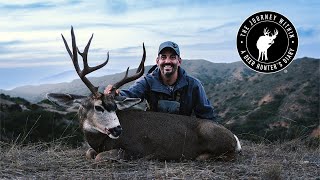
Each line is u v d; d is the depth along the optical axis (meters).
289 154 3.37
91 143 2.98
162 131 3.02
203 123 3.10
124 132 2.97
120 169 2.72
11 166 2.71
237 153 3.13
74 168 2.76
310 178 2.53
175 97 3.29
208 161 3.00
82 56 2.92
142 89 3.29
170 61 3.21
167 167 2.71
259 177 2.51
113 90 2.97
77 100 2.95
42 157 2.99
